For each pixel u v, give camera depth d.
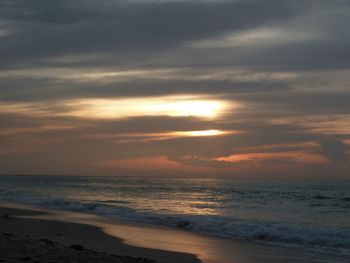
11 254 11.43
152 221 27.39
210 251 16.83
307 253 16.95
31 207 38.03
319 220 31.36
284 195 70.31
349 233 21.19
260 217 32.41
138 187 102.62
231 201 53.06
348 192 84.00
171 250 16.69
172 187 105.31
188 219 26.80
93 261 11.31
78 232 21.20
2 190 72.06
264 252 16.95
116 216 30.34
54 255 11.65
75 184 121.56
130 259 12.38
